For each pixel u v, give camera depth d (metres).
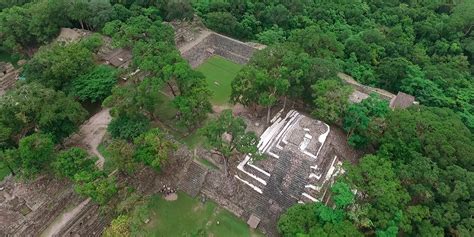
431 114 49.19
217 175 47.12
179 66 49.75
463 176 39.94
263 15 80.12
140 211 38.41
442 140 43.44
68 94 54.47
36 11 69.12
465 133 46.72
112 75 56.38
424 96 63.69
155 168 44.88
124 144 43.00
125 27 63.91
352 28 83.19
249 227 43.62
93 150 49.78
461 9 89.81
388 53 75.75
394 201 37.72
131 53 64.06
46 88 50.88
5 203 42.75
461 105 62.22
